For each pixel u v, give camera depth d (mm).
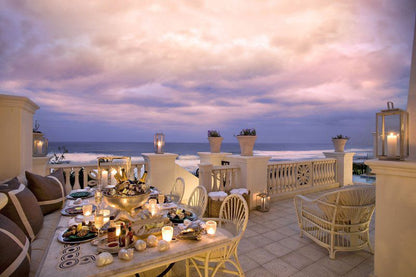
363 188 2965
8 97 3074
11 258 1274
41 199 2695
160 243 1599
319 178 7246
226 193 4684
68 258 1481
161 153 5398
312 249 3352
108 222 2080
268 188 5969
